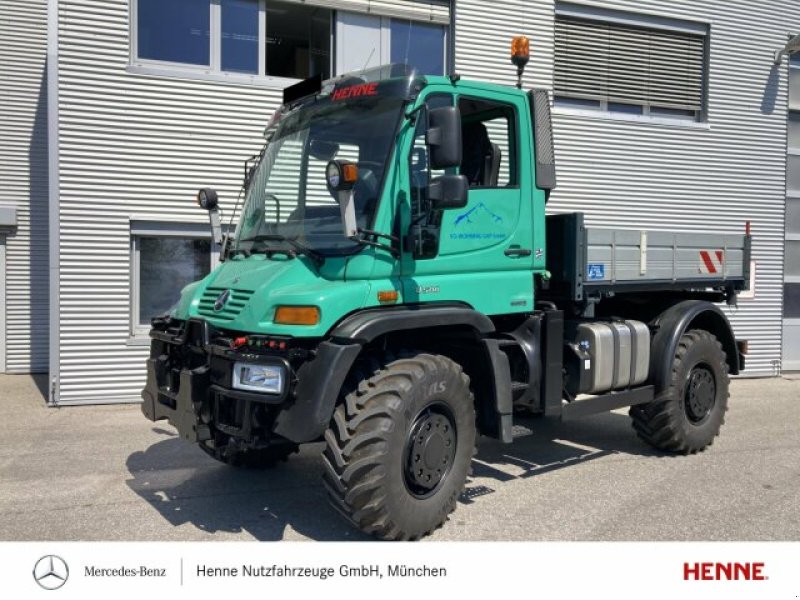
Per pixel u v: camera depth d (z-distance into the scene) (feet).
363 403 12.88
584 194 34.12
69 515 15.14
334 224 14.03
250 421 12.87
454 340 15.52
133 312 27.66
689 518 15.20
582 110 34.37
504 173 16.15
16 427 23.16
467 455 14.39
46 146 35.01
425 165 14.35
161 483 17.42
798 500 16.47
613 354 18.39
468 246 15.15
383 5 30.40
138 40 27.32
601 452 20.83
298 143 15.70
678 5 35.45
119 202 26.91
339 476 12.65
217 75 28.12
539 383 16.75
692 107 36.70
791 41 36.86
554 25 33.37
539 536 14.06
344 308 12.85
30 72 34.68
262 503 15.99
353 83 15.15
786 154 38.42
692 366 20.13
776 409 28.07
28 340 35.12
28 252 34.94
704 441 20.54
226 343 13.35
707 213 36.70
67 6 25.99
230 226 18.66
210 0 28.17
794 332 39.01
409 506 13.23
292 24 29.81
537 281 17.38
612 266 18.75
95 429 22.93
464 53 31.58
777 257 38.22
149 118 27.20
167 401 14.84
